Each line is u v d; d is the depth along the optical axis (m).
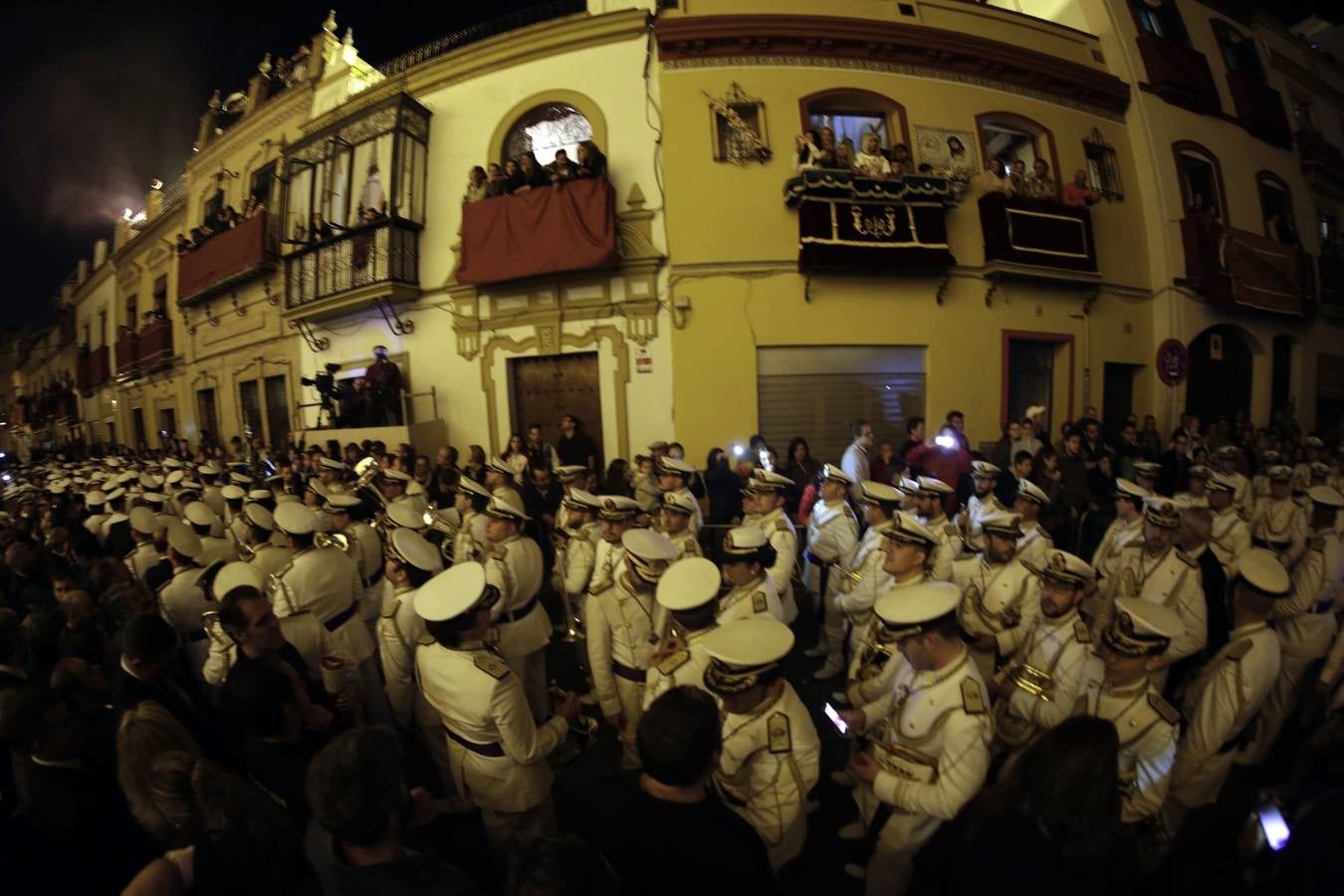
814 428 9.16
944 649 2.22
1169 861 2.32
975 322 9.48
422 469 8.05
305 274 11.09
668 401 8.98
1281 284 12.18
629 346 9.06
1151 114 11.10
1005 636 3.42
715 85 8.94
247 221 12.69
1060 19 11.91
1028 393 10.14
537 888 1.20
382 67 10.82
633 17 8.93
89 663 2.73
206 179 15.24
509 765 2.45
